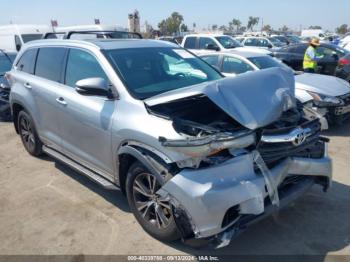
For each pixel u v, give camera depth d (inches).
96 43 164.1
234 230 112.6
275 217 144.6
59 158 183.6
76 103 158.4
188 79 160.6
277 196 118.1
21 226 145.4
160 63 161.5
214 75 172.7
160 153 117.8
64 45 179.6
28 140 222.4
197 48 547.5
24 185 183.5
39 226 144.9
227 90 115.8
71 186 180.2
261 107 116.4
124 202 162.2
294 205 153.5
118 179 145.9
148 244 130.7
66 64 174.1
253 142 115.6
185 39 563.2
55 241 134.7
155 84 147.9
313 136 132.6
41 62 195.8
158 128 120.6
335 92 255.0
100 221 146.9
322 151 141.9
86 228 142.2
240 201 109.5
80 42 169.8
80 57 166.1
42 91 184.7
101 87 136.9
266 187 115.2
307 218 143.6
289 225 139.3
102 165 152.7
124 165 139.5
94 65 155.7
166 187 114.2
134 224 143.6
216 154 111.9
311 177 138.2
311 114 142.6
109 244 131.6
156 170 118.6
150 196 130.3
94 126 148.2
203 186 108.7
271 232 135.3
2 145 250.8
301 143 125.3
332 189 167.9
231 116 111.4
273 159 120.1
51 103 177.5
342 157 211.5
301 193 131.6
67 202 163.6
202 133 114.4
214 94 112.3
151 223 133.0
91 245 131.4
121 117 135.0
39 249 130.3
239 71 312.2
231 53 324.8
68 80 171.2
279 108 119.5
